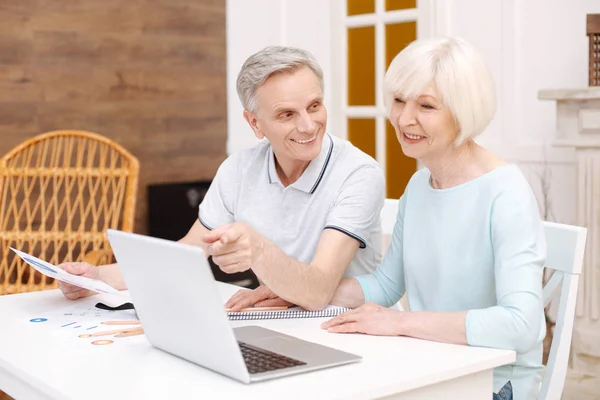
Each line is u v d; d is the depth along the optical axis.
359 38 4.97
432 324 1.65
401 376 1.41
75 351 1.61
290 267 1.85
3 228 3.14
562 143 3.66
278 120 2.00
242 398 1.30
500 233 1.70
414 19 4.65
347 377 1.40
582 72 4.08
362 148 5.00
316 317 1.89
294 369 1.42
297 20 5.26
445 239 1.81
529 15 4.22
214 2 5.11
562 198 4.14
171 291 1.44
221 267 1.73
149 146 4.92
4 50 4.39
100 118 4.73
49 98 4.54
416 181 1.93
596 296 3.65
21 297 2.13
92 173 3.22
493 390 1.75
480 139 4.45
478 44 4.42
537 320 1.62
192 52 5.05
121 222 4.73
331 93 5.13
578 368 3.69
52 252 4.44
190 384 1.38
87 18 4.64
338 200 2.10
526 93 4.26
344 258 2.02
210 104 5.16
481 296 1.79
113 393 1.35
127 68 4.80
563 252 1.88
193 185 4.88
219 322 1.35
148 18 4.86
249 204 2.23
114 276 2.20
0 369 1.63
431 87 1.69
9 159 3.19
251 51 5.32
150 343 1.64
